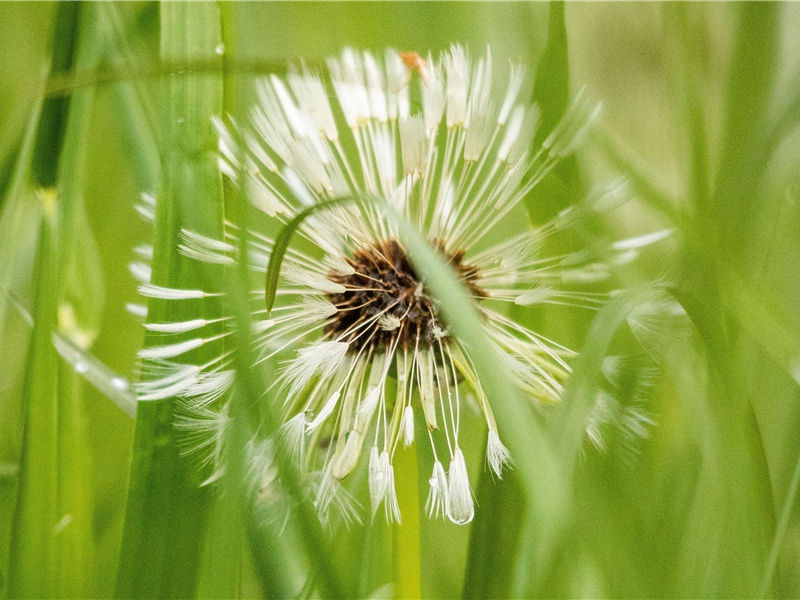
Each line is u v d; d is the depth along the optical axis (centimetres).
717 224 17
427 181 17
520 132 17
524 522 16
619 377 16
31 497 16
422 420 17
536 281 17
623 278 17
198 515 16
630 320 16
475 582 16
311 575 15
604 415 16
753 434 15
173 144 17
